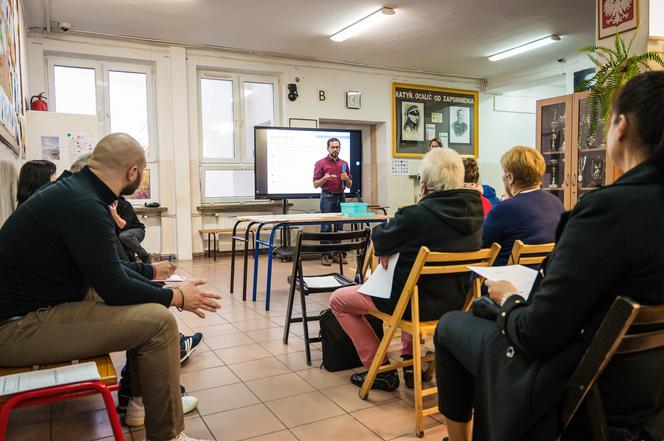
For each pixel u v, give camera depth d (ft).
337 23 21.06
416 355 6.53
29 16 19.19
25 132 14.97
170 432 5.39
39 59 20.88
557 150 18.22
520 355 3.68
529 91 34.14
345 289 7.94
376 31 22.17
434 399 7.43
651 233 3.11
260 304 13.88
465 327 4.47
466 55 26.37
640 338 3.19
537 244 7.22
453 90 31.14
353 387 7.95
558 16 20.66
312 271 19.40
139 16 19.69
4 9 9.43
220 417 6.88
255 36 22.56
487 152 32.76
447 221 6.78
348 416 6.91
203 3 18.53
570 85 27.66
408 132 29.76
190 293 5.72
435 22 21.12
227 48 24.34
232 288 15.48
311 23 20.98
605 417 3.35
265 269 20.27
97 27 20.88
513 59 27.35
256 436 6.33
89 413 7.12
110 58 22.48
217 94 25.18
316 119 26.99
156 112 23.59
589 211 3.24
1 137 8.46
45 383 4.38
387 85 29.04
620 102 3.50
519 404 3.51
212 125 25.13
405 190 29.89
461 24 21.44
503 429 3.59
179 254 23.88
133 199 23.39
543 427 3.47
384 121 29.01
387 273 7.18
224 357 9.43
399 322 6.99
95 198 5.21
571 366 3.37
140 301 5.34
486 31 22.43
